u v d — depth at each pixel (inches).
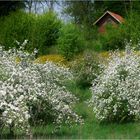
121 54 812.0
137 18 1430.9
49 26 1569.9
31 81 559.8
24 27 1542.8
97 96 662.5
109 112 645.9
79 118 605.6
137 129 593.6
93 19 2207.2
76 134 577.6
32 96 542.6
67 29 1433.3
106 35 1508.4
